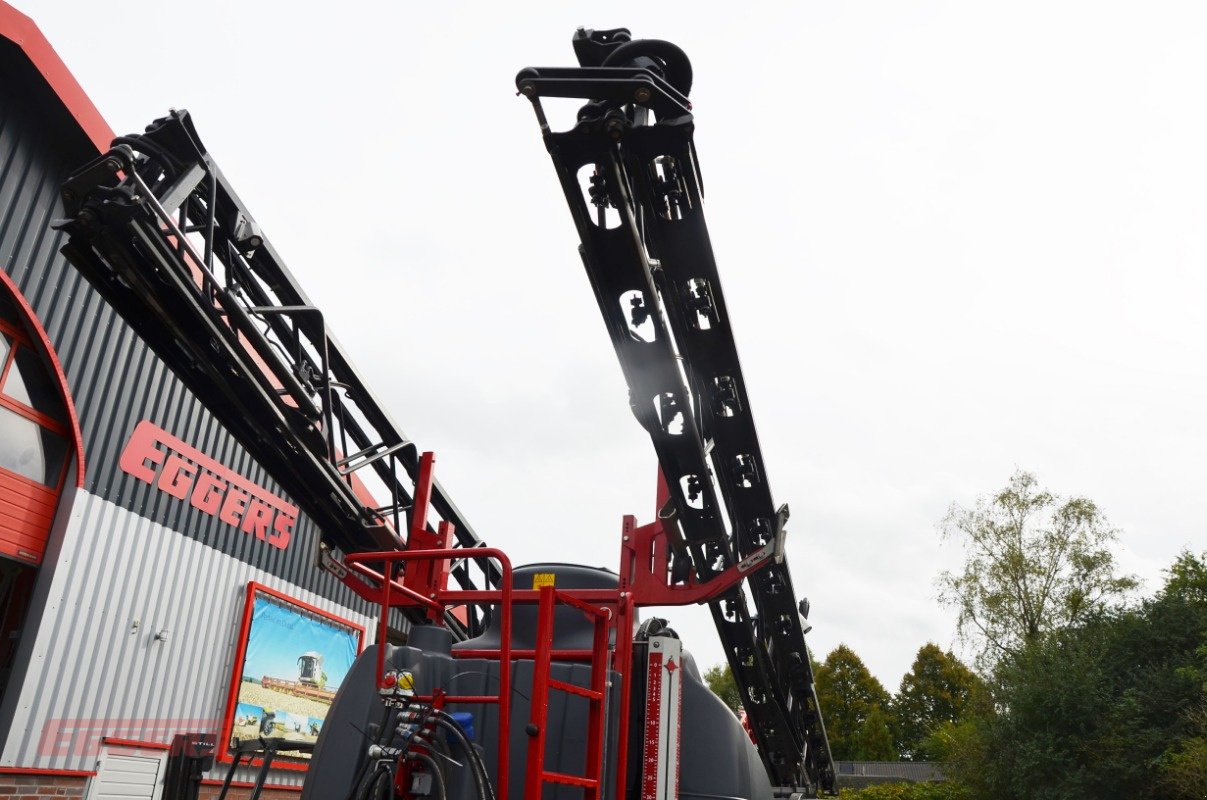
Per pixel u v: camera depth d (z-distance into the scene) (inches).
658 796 188.5
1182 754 930.7
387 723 164.6
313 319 263.6
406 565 285.3
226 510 657.6
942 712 2910.9
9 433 499.5
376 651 179.3
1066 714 1067.3
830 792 534.6
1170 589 1136.8
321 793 161.8
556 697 193.0
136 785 554.3
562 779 161.9
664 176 219.6
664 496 283.9
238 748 191.9
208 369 241.9
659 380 242.2
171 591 599.8
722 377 255.6
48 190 519.2
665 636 204.2
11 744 477.4
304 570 745.0
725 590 279.4
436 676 190.9
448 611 307.6
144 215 207.8
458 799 172.6
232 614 656.4
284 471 272.4
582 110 204.8
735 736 212.8
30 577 512.7
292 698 708.0
